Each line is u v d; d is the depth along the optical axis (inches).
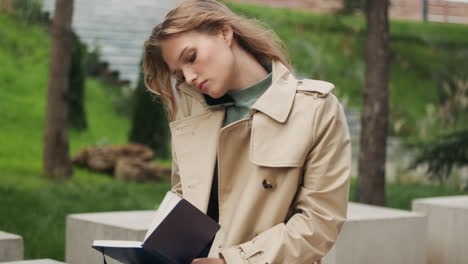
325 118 83.3
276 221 83.9
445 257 229.3
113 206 345.1
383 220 191.2
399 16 623.5
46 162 392.5
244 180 87.1
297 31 575.8
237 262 81.3
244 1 589.6
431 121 550.6
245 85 88.7
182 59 85.1
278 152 82.6
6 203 321.1
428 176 503.2
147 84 94.6
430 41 598.2
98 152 427.8
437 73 579.5
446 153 433.1
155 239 75.2
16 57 509.0
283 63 90.3
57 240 261.1
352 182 480.1
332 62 563.8
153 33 86.8
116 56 526.6
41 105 480.7
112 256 81.9
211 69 84.7
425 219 201.9
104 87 514.9
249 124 86.0
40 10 542.0
